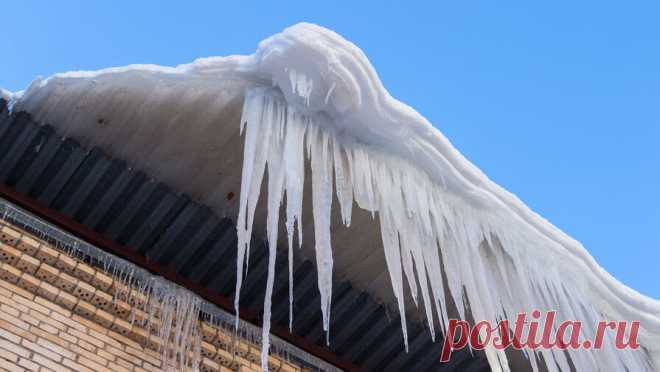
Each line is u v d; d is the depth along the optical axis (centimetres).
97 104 530
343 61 509
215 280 611
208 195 576
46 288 504
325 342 659
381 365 683
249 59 520
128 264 541
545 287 615
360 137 552
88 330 509
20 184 563
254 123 508
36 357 477
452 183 582
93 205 571
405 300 648
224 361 556
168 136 548
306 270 611
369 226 601
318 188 523
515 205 609
